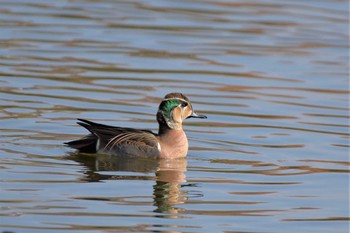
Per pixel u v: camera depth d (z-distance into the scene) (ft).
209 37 88.07
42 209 42.98
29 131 57.52
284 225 42.96
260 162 54.08
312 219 44.09
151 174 50.57
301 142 59.00
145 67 76.28
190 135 59.57
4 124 58.54
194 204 45.47
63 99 65.72
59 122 59.98
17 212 42.34
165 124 54.90
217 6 101.60
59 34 85.10
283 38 89.40
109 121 61.26
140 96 68.08
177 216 43.32
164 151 53.88
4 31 84.43
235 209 45.03
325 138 60.13
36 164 50.83
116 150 53.78
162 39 86.12
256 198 47.03
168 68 76.43
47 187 46.65
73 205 43.96
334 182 50.49
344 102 69.62
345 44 88.28
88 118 61.57
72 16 92.38
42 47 80.18
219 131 60.90
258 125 62.64
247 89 71.92
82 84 70.03
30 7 95.09
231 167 52.75
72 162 51.93
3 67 73.05
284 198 47.29
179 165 52.75
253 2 104.37
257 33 90.79
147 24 91.35
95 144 53.93
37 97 65.67
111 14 94.58
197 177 50.47
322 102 69.41
